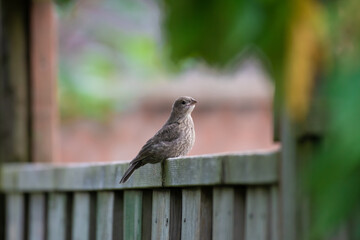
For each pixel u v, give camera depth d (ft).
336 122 6.87
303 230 14.46
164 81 69.31
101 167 28.19
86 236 29.71
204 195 21.84
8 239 37.17
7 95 37.35
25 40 37.29
